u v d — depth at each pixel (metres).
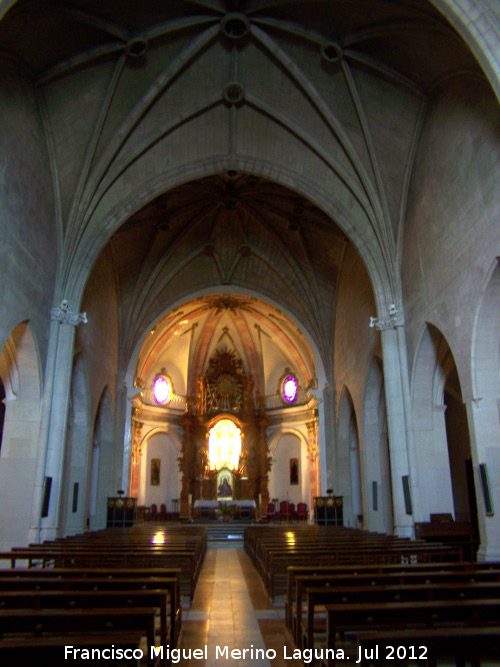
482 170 11.27
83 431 19.55
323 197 17.69
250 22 14.57
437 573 5.82
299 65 15.34
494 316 11.44
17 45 11.98
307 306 26.59
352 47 14.15
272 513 33.31
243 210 23.80
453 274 12.61
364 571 6.70
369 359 19.98
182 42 14.84
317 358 26.92
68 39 12.95
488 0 8.73
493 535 10.73
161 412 35.41
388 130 15.38
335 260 23.97
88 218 16.30
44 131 14.31
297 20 14.12
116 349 25.05
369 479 20.39
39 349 14.20
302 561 8.96
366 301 20.50
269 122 17.20
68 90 14.26
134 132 16.39
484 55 8.77
